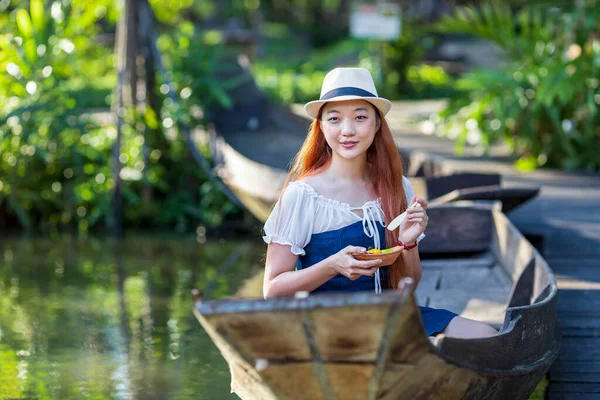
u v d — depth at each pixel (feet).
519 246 19.36
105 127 38.86
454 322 13.57
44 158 36.52
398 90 66.74
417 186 25.93
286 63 89.86
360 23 57.16
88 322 22.95
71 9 38.96
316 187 13.24
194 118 39.50
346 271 12.29
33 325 22.65
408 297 10.32
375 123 13.28
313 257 13.14
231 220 38.37
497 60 79.30
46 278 28.32
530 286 17.33
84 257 31.96
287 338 10.97
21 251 33.12
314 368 11.19
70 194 38.17
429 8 86.17
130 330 22.20
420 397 11.83
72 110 37.60
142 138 38.09
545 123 38.19
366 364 11.01
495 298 19.17
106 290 26.66
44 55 37.22
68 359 19.81
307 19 122.83
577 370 16.76
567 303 19.53
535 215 28.78
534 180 35.01
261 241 35.55
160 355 20.12
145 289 26.81
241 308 10.77
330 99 12.92
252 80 47.06
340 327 10.71
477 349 12.36
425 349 11.27
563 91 35.70
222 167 36.22
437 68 74.28
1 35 37.40
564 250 24.58
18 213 37.42
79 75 39.99
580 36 37.58
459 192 24.52
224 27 110.83
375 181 13.53
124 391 17.63
